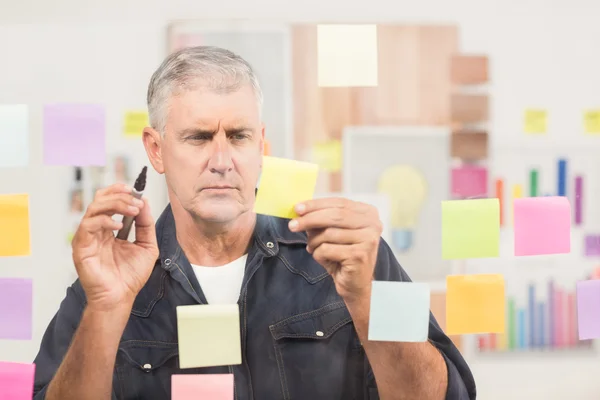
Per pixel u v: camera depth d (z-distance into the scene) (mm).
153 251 1005
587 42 2145
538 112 2137
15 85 2016
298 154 2043
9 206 1139
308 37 2035
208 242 1108
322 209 931
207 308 1034
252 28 2020
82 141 1158
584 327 1240
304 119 2041
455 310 1165
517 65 2125
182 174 1029
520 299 2156
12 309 1159
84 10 2033
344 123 2055
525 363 2160
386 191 2076
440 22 2096
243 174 1028
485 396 2143
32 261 2031
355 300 974
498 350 2156
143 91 2039
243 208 1034
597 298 1242
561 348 2178
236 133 1035
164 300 1117
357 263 930
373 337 983
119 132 2031
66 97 2025
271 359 1104
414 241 2094
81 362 973
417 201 2088
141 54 2037
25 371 1100
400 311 989
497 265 2146
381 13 2078
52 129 1155
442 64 2084
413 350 1003
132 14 2033
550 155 2145
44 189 2029
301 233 1159
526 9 2129
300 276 1136
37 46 2021
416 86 2076
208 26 2014
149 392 1096
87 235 946
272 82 2027
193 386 1055
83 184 2031
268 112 2029
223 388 1055
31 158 2023
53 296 2035
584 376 2166
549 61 2139
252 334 1109
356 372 1116
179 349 1025
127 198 957
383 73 2066
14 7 2018
